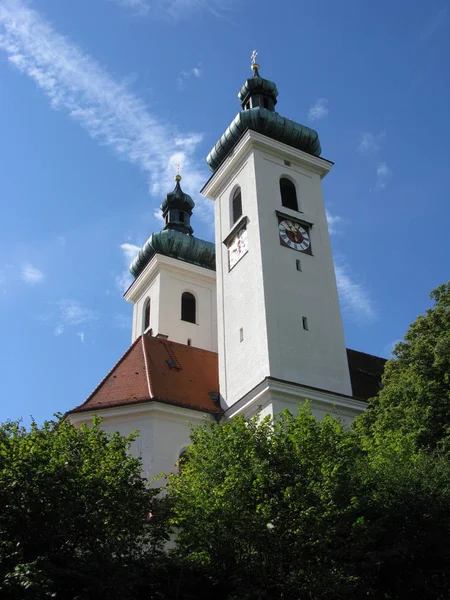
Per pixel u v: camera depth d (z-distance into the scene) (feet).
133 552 67.97
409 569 73.31
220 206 151.53
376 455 82.69
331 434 76.02
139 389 116.16
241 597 64.95
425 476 78.18
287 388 110.73
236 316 129.29
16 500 60.13
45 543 60.59
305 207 142.51
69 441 69.72
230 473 71.72
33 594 53.52
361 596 68.49
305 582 64.44
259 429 77.36
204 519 69.77
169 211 196.75
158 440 107.04
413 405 95.50
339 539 67.46
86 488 64.69
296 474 71.31
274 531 66.74
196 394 123.34
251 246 131.95
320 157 151.12
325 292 131.13
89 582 59.36
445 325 103.04
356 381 140.15
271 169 143.64
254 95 164.45
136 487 68.39
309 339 122.31
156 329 162.61
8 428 69.21
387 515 71.92
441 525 74.79
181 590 69.67
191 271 174.09
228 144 152.76
